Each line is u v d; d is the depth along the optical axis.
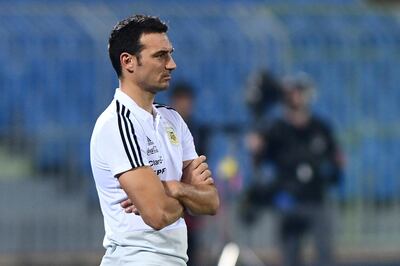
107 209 16.77
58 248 42.44
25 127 44.25
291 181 36.62
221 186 39.22
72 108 50.47
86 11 51.69
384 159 47.34
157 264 16.52
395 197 46.66
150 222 16.20
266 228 43.19
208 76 52.12
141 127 16.50
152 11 54.69
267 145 36.66
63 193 42.53
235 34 52.38
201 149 35.12
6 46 51.06
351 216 45.72
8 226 41.91
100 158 16.50
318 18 59.50
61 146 42.44
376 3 71.50
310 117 36.72
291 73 52.53
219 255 39.62
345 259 44.75
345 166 46.28
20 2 58.69
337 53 56.59
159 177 16.59
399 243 45.97
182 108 34.78
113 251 16.73
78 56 50.25
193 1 63.62
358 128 47.72
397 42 58.06
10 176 42.16
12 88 50.94
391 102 56.75
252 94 41.50
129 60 16.53
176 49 51.91
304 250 39.94
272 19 56.09
